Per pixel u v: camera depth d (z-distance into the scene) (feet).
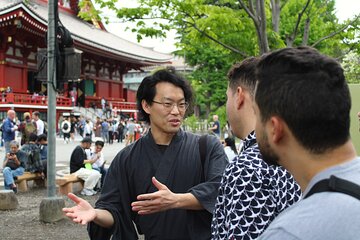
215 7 29.27
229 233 5.26
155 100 8.23
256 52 30.73
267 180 5.27
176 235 7.95
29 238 20.38
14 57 106.63
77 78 22.67
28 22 92.38
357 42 33.30
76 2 148.05
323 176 3.57
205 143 8.27
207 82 111.65
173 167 8.16
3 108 99.04
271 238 3.36
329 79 3.60
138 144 8.53
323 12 35.55
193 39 31.50
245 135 6.05
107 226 7.81
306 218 3.31
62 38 22.79
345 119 3.62
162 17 29.25
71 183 31.86
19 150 33.94
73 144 83.87
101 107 137.69
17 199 29.48
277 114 3.76
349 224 3.20
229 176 5.43
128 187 8.29
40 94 112.68
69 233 21.20
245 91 6.01
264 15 25.73
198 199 7.38
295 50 3.86
